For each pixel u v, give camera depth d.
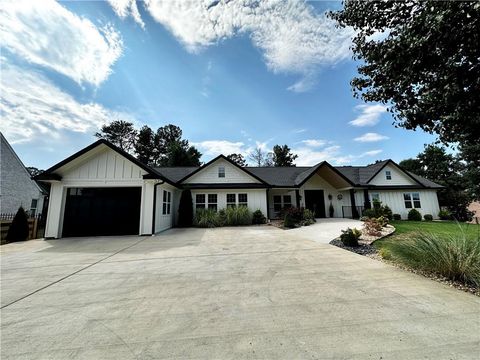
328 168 16.47
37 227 11.73
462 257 4.11
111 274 4.95
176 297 3.64
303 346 2.27
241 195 15.97
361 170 20.84
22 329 2.74
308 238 9.09
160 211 12.09
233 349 2.25
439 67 4.27
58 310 3.25
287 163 43.22
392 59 4.68
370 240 8.03
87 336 2.56
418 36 4.05
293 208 14.59
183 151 32.56
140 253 7.00
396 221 15.43
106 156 11.21
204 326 2.72
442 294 3.53
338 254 6.35
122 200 11.62
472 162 20.48
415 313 2.92
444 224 12.77
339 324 2.69
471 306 3.10
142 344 2.38
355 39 5.57
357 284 4.03
